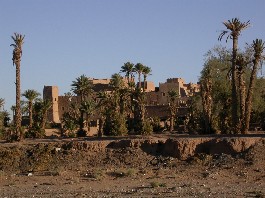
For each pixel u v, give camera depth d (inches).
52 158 1758.1
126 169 1547.7
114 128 2504.9
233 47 2118.6
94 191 1251.8
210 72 2453.2
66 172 1567.4
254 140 1632.6
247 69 2518.5
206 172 1481.3
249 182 1344.7
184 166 1569.9
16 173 1642.5
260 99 2539.4
